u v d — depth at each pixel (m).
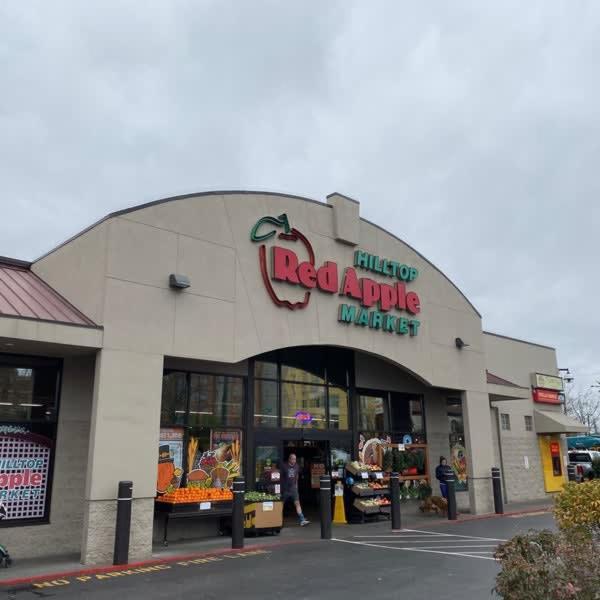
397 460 20.17
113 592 8.59
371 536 14.34
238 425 15.47
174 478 13.83
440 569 10.10
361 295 17.27
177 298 12.87
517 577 5.21
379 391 20.28
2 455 11.52
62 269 12.81
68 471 12.14
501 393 21.84
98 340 11.42
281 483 16.14
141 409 11.80
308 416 17.52
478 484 19.58
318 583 9.08
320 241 16.55
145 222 12.62
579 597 4.99
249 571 10.04
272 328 14.70
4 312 10.57
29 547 11.38
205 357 13.13
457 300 20.84
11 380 11.91
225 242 14.12
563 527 7.78
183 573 9.95
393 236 18.95
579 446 37.16
